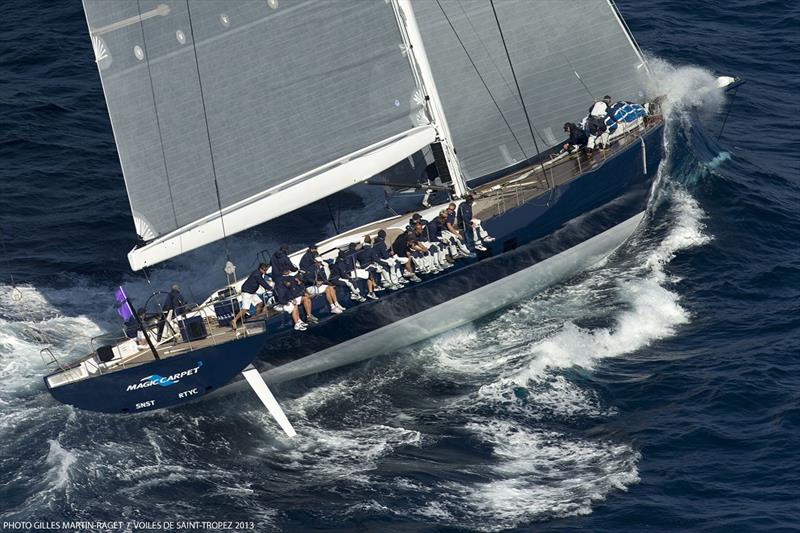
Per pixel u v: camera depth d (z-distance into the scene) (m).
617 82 123.50
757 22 172.12
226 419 99.81
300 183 101.94
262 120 102.50
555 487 89.62
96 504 87.38
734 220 125.19
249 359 99.31
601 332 108.88
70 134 148.00
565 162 119.12
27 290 117.12
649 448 93.94
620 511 86.62
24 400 99.62
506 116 120.94
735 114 148.12
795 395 99.31
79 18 174.38
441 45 119.00
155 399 98.50
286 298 102.62
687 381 101.88
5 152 143.38
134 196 102.88
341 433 97.75
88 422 97.31
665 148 134.38
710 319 110.81
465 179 119.88
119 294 99.88
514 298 115.31
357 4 101.88
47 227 129.50
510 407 99.81
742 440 94.44
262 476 91.81
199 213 103.31
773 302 113.06
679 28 169.62
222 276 121.50
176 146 102.31
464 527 85.06
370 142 104.19
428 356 109.12
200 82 101.44
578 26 121.88
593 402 100.06
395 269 105.62
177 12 100.12
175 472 92.00
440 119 111.94
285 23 101.38
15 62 163.12
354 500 88.12
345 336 106.06
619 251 121.94
